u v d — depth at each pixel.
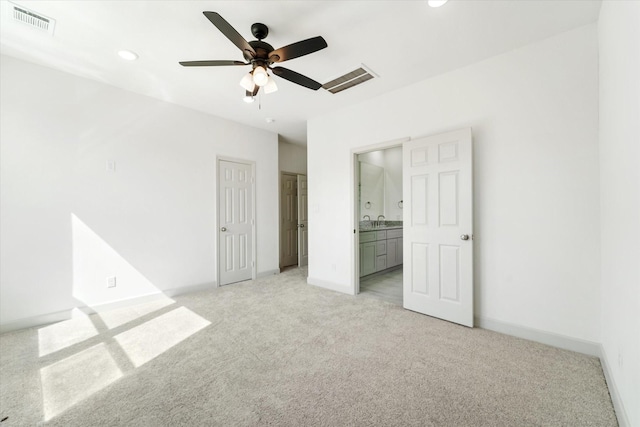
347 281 3.65
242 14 1.90
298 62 2.53
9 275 2.45
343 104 3.55
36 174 2.58
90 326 2.55
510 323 2.35
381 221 5.71
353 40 2.21
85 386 1.66
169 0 1.77
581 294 2.04
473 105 2.55
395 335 2.34
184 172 3.64
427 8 1.85
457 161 2.55
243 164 4.35
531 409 1.45
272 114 3.93
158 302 3.27
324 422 1.37
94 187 2.91
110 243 3.02
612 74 1.59
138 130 3.23
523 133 2.28
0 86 2.42
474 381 1.69
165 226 3.46
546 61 2.18
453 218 2.58
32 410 1.46
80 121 2.82
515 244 2.33
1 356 2.01
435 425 1.34
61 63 2.56
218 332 2.42
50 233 2.65
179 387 1.65
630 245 1.29
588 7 1.83
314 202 4.08
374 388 1.63
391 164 5.93
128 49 2.32
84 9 1.85
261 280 4.38
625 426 1.26
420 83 2.91
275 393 1.59
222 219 4.06
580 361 1.90
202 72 2.71
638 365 1.15
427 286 2.80
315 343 2.21
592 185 2.00
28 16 1.92
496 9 1.86
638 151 1.17
